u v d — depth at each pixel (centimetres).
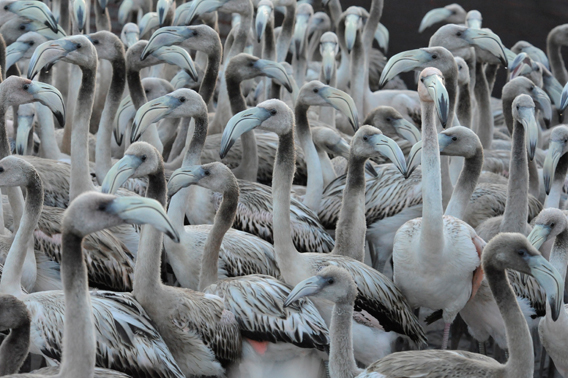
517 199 1014
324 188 1240
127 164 826
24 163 816
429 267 910
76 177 1035
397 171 1155
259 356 862
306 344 852
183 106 1016
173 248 965
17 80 978
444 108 865
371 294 913
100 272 934
